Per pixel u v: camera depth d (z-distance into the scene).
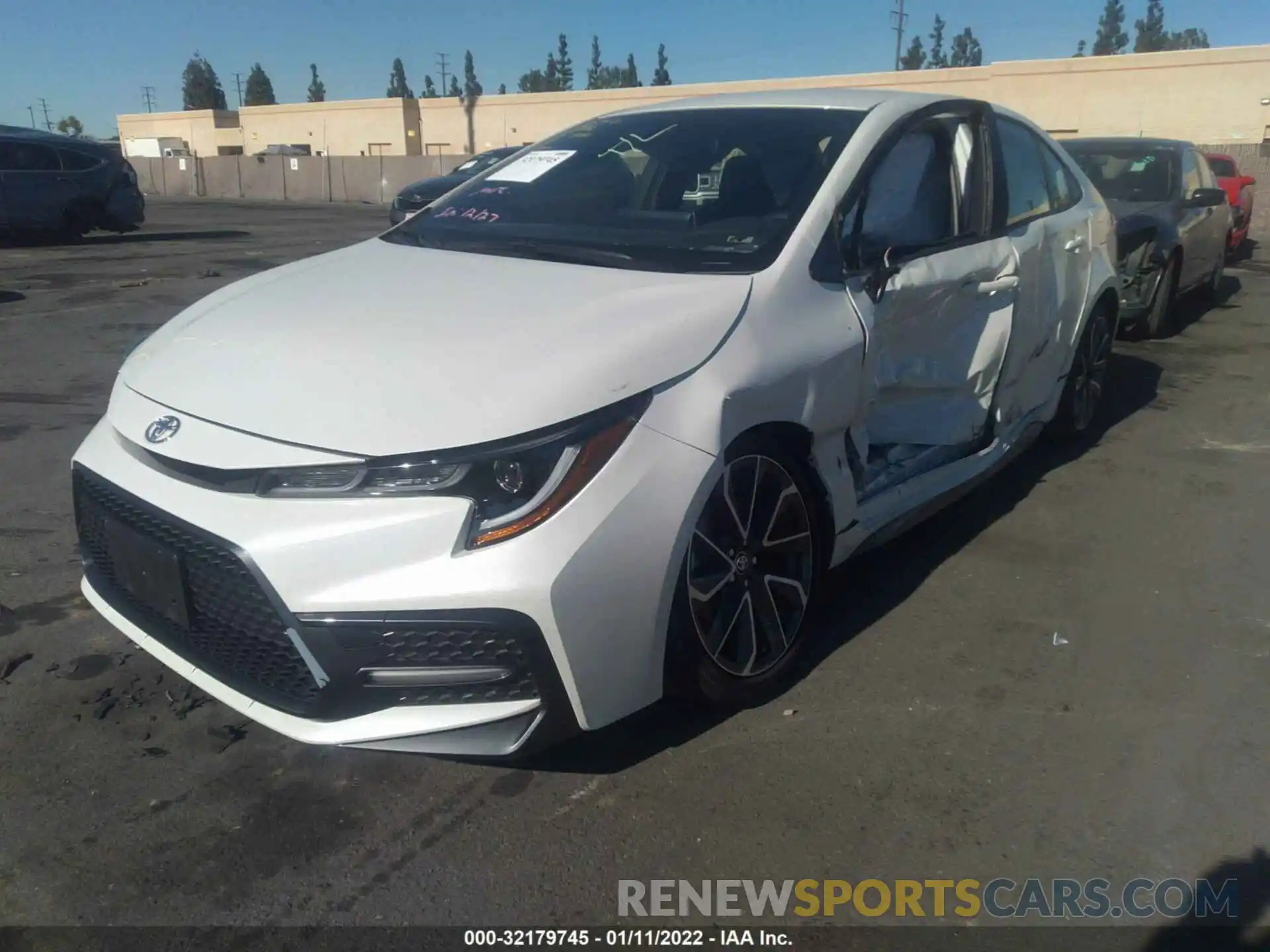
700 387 2.58
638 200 3.49
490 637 2.30
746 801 2.60
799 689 3.09
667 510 2.45
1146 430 5.73
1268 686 3.15
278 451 2.35
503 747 2.38
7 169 14.77
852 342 3.04
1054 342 4.57
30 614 3.50
